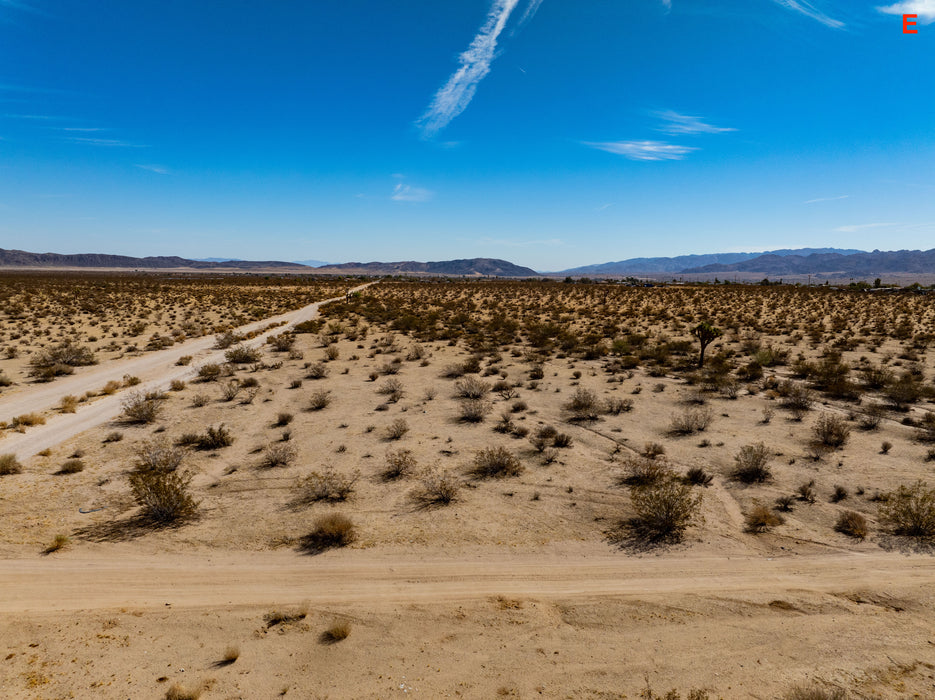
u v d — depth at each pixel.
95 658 7.71
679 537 11.50
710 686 7.15
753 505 12.87
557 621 8.70
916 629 8.30
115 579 9.85
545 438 18.27
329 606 9.09
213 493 13.84
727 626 8.49
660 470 14.69
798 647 7.93
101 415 20.94
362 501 13.34
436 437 18.48
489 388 25.78
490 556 10.80
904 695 6.89
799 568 10.20
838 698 6.72
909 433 17.73
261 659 7.74
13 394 24.23
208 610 8.94
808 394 22.06
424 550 11.02
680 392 24.66
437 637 8.27
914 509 11.64
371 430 19.30
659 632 8.38
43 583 9.67
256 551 10.96
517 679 7.33
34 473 14.98
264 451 17.06
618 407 21.59
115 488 14.05
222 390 25.02
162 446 17.39
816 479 14.15
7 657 7.70
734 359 33.19
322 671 7.50
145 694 7.04
